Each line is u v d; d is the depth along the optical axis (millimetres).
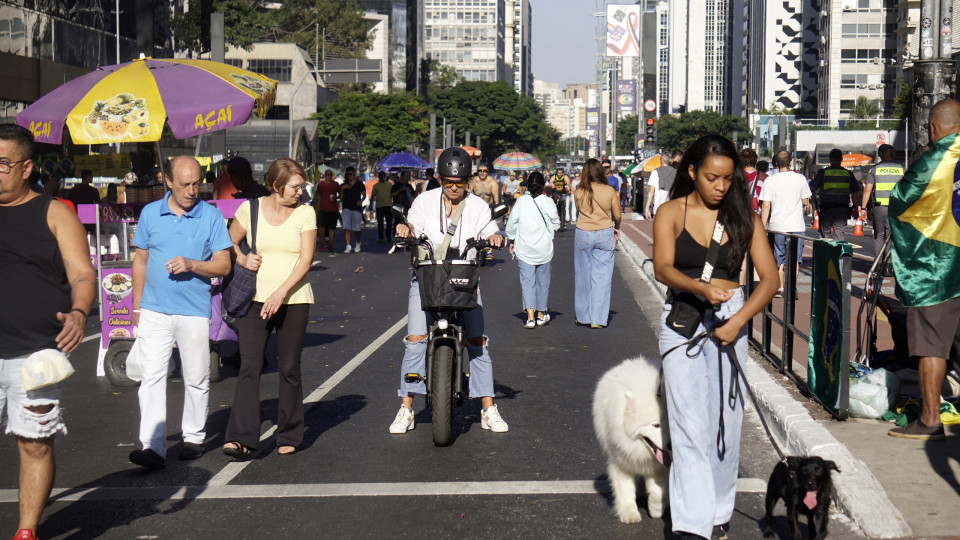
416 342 6953
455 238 6793
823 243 6996
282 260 6324
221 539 4887
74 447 6734
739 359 4512
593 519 5066
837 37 131750
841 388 6570
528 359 9961
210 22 22141
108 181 28406
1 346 4395
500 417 7086
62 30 37281
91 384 8906
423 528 4988
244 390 6285
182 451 6383
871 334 7469
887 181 14562
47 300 4477
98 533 4992
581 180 12055
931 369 6012
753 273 9789
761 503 5320
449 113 126125
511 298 15250
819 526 4453
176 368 9172
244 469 6129
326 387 8625
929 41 14359
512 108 126875
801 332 7684
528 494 5520
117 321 9039
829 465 4398
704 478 4293
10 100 32781
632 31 95688
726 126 149000
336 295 15570
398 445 6656
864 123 111438
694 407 4305
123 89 10578
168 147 46812
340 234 32656
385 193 28000
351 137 72688
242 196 11211
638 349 10539
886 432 6277
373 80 54500
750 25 183250
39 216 4484
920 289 5977
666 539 4754
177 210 6176
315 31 99312
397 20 131750
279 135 50875
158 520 5184
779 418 6633
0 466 6297
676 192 4488
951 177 5816
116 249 9789
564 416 7465
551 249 12109
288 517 5199
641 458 4625
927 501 4992
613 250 12102
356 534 4918
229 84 11031
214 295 8750
